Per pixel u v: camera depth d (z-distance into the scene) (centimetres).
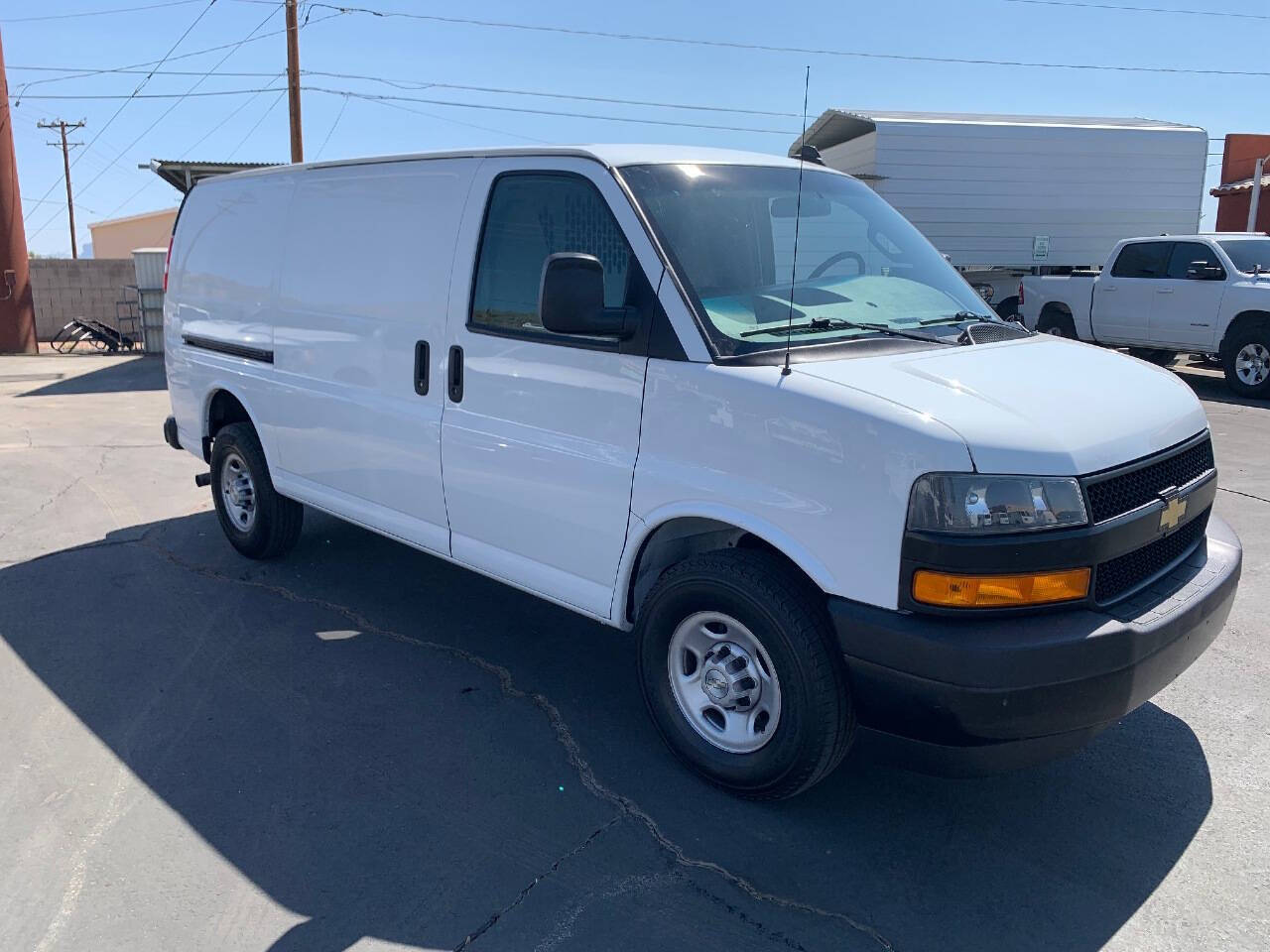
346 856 317
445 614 520
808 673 310
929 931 285
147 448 949
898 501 287
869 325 363
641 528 349
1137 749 384
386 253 450
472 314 406
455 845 323
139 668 454
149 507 725
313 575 575
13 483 798
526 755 380
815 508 304
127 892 300
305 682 441
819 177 429
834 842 325
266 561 598
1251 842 325
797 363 324
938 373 323
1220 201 2453
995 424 291
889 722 302
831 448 299
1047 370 344
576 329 336
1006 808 345
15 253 2048
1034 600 287
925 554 284
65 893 299
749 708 337
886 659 292
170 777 363
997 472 283
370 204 462
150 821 336
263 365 540
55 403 1304
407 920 288
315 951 276
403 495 455
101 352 2123
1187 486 337
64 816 339
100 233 4575
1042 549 283
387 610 524
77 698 425
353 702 422
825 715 312
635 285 349
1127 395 338
